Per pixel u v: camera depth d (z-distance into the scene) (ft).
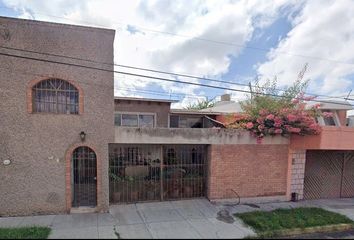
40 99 25.66
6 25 24.12
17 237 19.60
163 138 27.99
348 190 35.47
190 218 25.11
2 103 24.31
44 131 25.25
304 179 33.53
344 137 30.55
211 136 29.35
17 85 24.57
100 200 26.45
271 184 31.45
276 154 31.53
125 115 44.83
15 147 24.71
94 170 26.81
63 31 25.43
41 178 25.32
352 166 35.70
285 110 30.96
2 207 24.61
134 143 27.55
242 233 22.03
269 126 30.53
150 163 29.55
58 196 25.75
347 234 23.53
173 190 30.09
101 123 26.45
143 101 44.65
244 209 28.17
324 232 23.85
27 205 25.12
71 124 25.80
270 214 26.18
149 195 29.40
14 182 24.80
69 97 26.25
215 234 21.70
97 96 26.32
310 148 30.42
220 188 29.81
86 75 26.07
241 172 30.37
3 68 24.22
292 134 31.53
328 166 34.58
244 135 30.32
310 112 32.22
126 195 28.76
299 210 27.91
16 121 24.64
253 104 34.78
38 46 24.91
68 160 25.79
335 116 48.47
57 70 25.43
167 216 25.45
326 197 34.50
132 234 21.22
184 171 30.37
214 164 29.55
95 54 26.25
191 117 50.93
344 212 28.55
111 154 28.35
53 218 24.49
